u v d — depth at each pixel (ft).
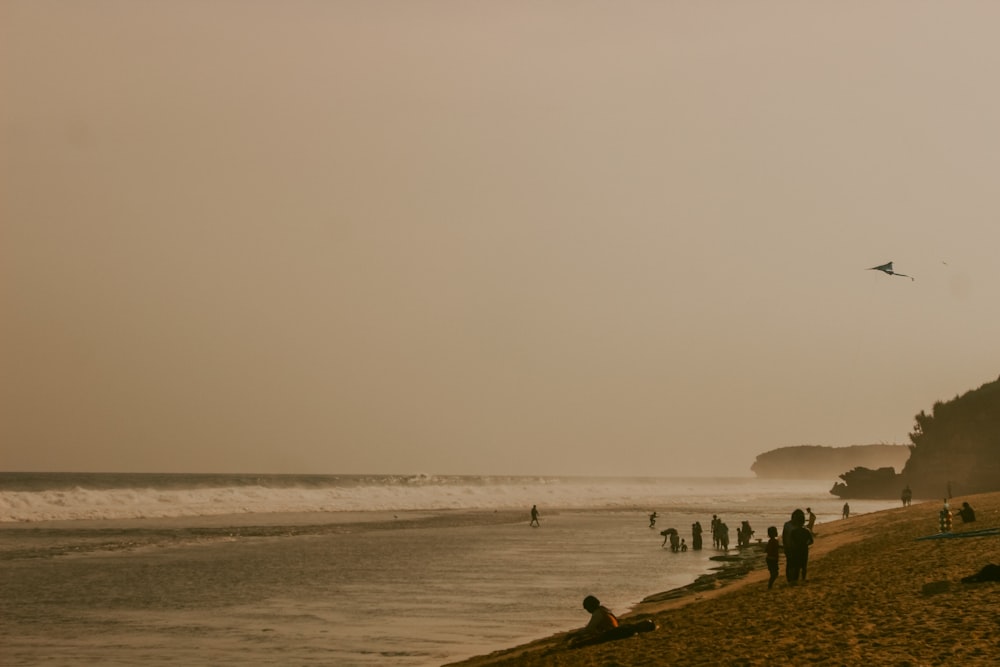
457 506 399.24
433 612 103.24
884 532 153.17
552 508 404.16
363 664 77.61
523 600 112.16
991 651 45.50
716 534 192.24
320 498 383.65
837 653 49.37
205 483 627.05
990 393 485.15
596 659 59.47
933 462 499.10
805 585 83.71
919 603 62.54
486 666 67.31
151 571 138.31
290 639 87.76
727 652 54.54
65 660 79.05
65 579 128.26
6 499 271.90
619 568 149.69
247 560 155.94
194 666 77.00
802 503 484.33
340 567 147.54
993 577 68.39
